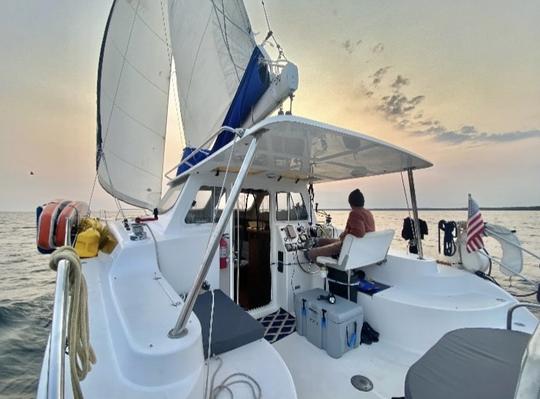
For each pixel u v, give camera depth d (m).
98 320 1.37
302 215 3.27
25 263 9.19
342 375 1.84
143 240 2.04
